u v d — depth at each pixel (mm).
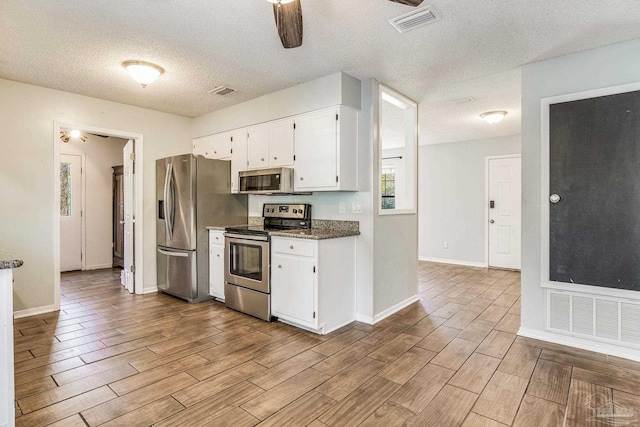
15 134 3373
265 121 3785
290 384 2148
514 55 2754
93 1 2012
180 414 1843
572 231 2686
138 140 4270
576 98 2664
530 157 2891
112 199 6172
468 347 2713
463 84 3457
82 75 3201
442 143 6676
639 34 2402
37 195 3498
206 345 2740
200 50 2672
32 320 3309
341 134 3160
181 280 4031
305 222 3715
